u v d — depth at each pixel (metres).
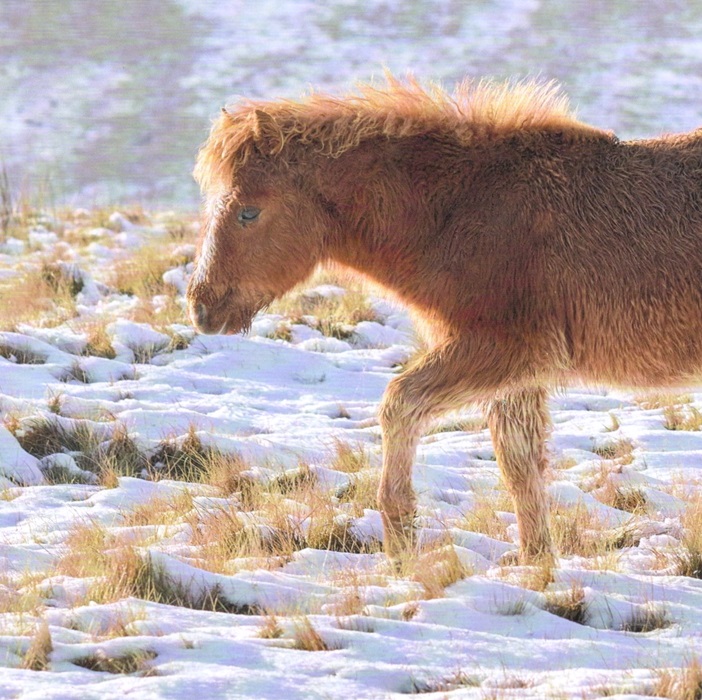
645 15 148.50
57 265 39.50
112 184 86.06
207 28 143.62
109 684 12.96
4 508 21.36
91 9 152.12
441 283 17.81
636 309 17.33
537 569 17.47
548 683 13.22
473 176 18.00
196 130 103.94
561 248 17.41
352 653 14.23
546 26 143.50
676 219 17.33
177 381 30.11
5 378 29.03
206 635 14.44
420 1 157.38
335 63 128.12
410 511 18.00
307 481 22.36
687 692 12.88
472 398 17.80
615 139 18.11
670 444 25.75
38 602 16.05
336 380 31.22
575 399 29.84
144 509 20.88
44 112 109.94
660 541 19.58
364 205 18.36
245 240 18.16
